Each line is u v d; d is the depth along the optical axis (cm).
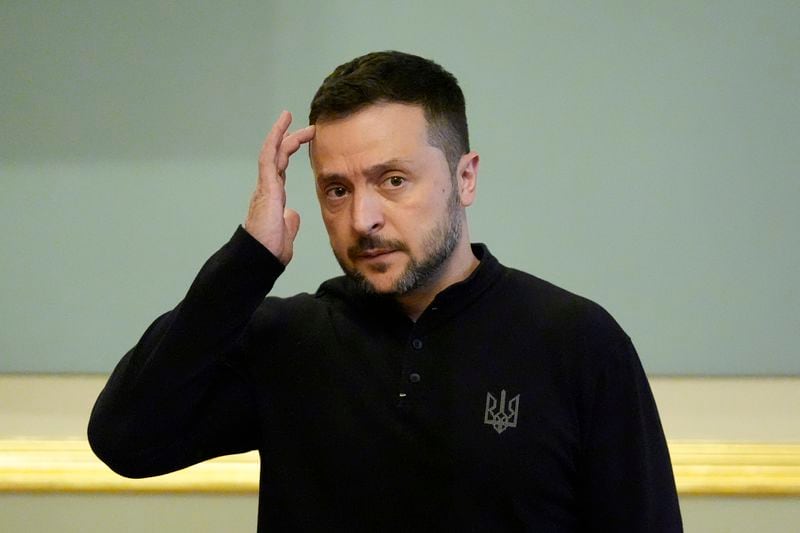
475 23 539
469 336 297
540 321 298
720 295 539
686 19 533
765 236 536
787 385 539
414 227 282
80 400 544
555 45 538
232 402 319
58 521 513
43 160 548
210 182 547
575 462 286
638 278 541
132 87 545
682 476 500
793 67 531
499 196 543
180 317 289
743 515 503
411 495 282
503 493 276
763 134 534
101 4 542
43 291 554
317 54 543
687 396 538
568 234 543
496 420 283
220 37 542
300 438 303
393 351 300
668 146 537
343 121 282
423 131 285
